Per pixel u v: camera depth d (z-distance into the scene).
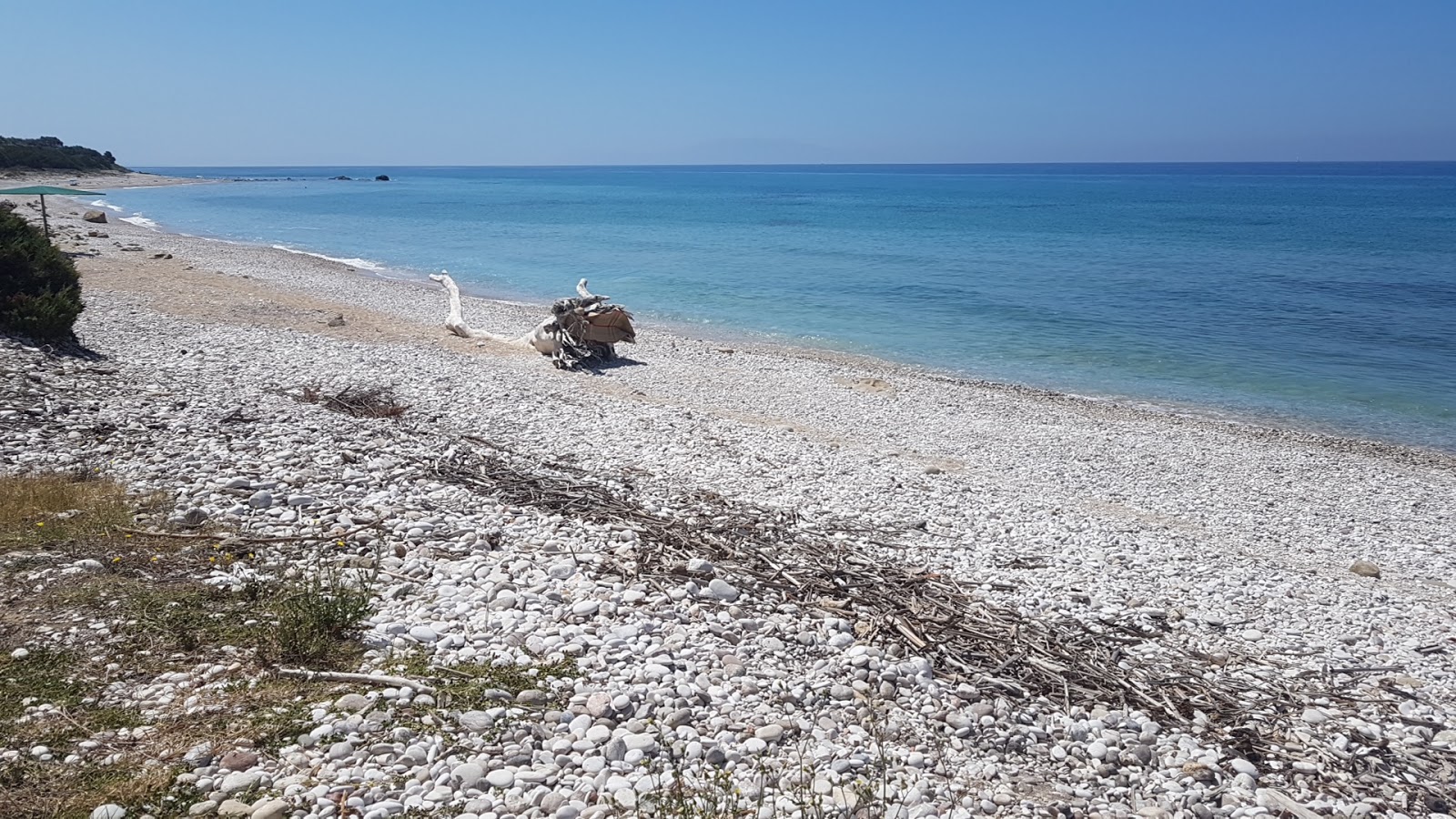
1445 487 18.20
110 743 5.82
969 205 128.88
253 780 5.58
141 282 29.66
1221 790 6.95
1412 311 37.47
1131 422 22.00
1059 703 8.13
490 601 8.38
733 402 21.52
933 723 7.34
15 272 18.39
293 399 15.84
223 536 9.13
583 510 11.34
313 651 7.05
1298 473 18.52
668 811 5.70
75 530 8.91
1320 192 169.88
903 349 30.70
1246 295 41.66
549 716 6.62
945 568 11.45
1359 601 11.91
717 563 10.08
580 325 24.22
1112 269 51.06
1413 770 7.72
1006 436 20.06
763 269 50.34
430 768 5.89
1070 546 12.87
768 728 6.77
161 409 13.53
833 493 14.30
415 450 13.12
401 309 31.89
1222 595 11.64
